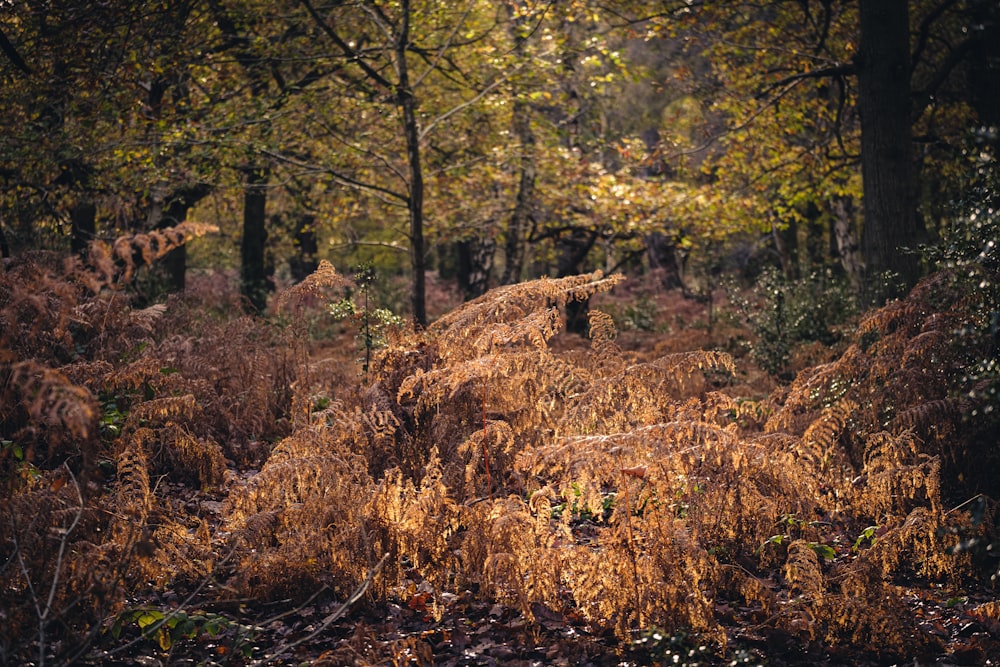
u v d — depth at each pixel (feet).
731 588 16.25
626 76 50.80
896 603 14.49
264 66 46.80
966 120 48.47
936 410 18.56
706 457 16.89
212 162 42.32
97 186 39.78
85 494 14.53
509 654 14.16
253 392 27.02
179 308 36.27
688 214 50.75
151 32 40.55
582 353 21.47
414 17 43.83
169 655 12.72
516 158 50.90
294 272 93.91
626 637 14.42
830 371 21.88
